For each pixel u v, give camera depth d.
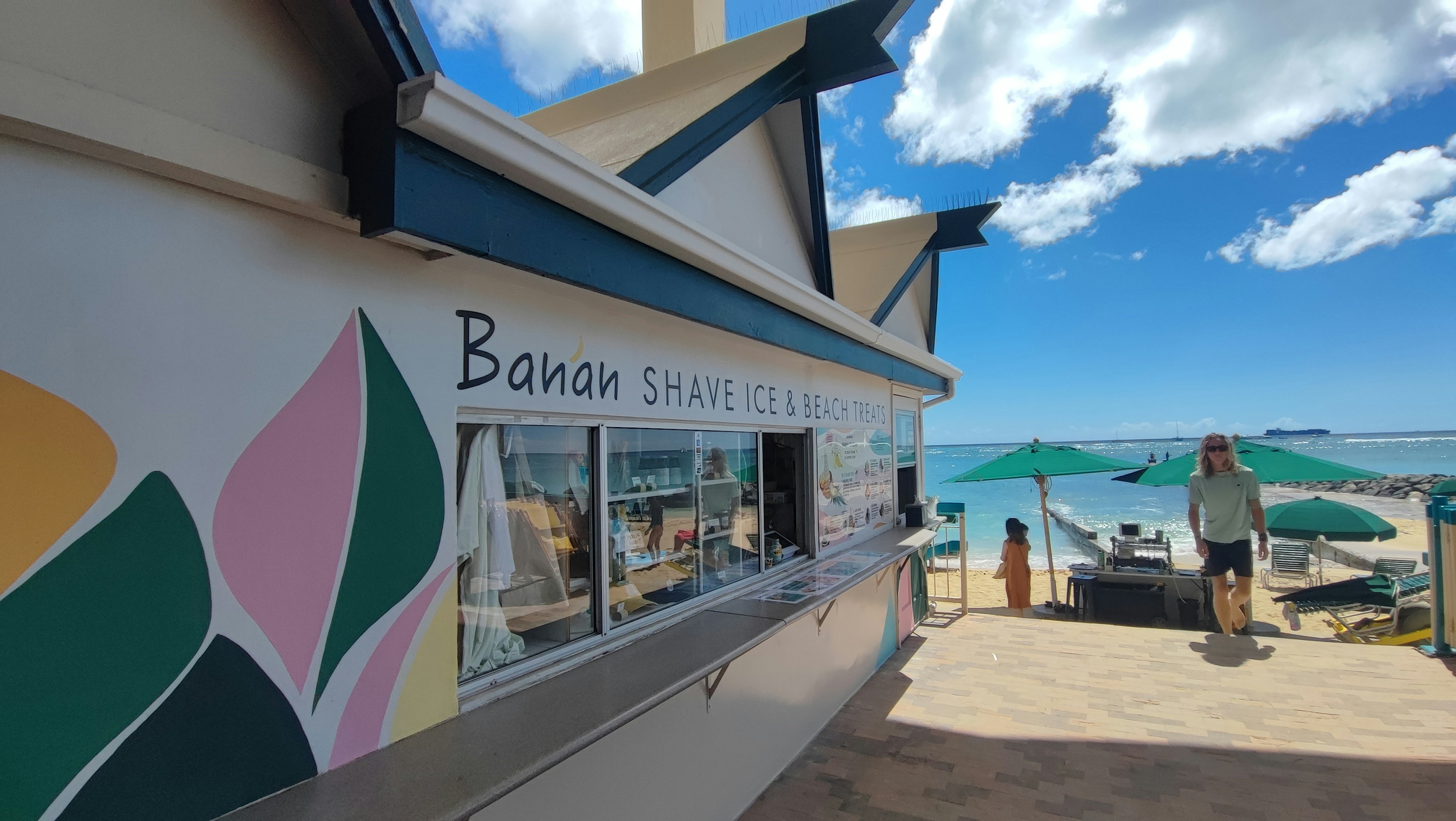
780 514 4.75
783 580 4.05
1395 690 4.87
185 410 1.43
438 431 2.00
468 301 2.12
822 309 4.04
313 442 1.67
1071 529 19.36
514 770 1.69
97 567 1.29
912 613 6.68
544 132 4.27
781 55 3.83
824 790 3.64
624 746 2.56
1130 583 7.98
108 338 1.32
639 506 3.06
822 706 4.44
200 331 1.46
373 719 1.79
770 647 3.76
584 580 2.72
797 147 4.50
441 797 1.55
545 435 2.54
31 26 1.19
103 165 1.32
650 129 3.23
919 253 6.70
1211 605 7.55
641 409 2.92
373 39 1.56
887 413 6.36
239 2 1.51
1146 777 3.77
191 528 1.43
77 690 1.26
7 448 1.19
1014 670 5.52
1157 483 9.07
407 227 1.61
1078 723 4.47
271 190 1.50
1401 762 3.85
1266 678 5.20
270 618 1.56
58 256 1.26
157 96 1.35
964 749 4.12
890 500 6.34
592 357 2.64
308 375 1.66
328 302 1.71
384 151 1.61
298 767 1.61
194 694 1.42
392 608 1.85
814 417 4.72
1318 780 3.69
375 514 1.81
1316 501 9.73
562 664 2.48
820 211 4.77
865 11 3.77
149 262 1.38
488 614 2.28
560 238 2.15
